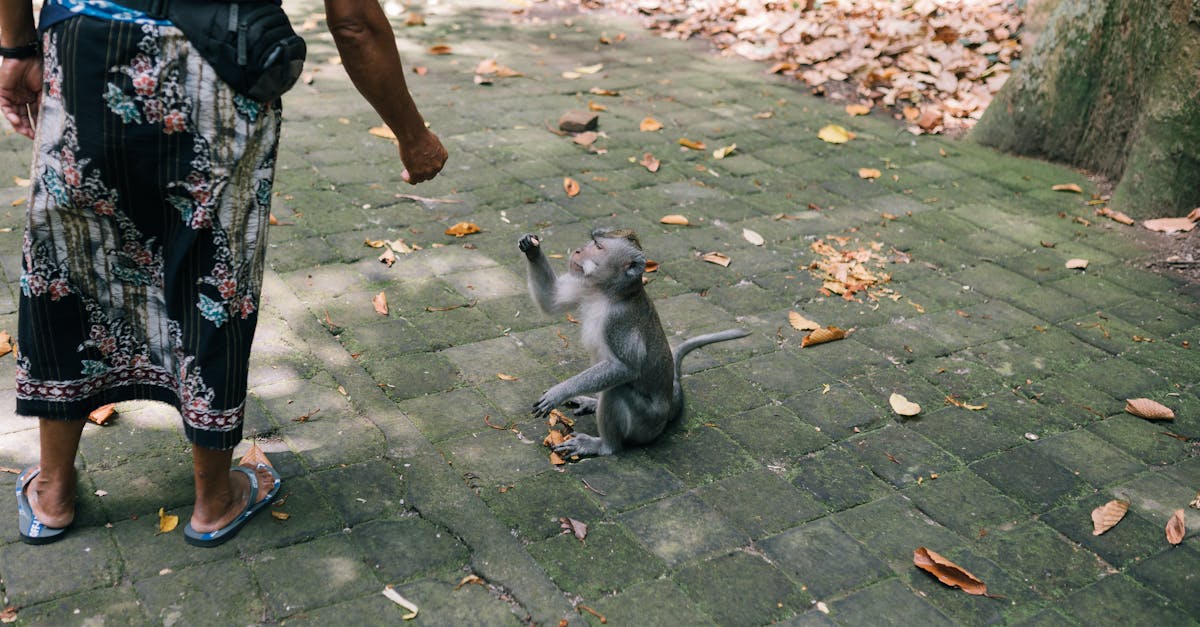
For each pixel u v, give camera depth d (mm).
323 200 4930
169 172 2975
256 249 3102
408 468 3527
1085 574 3344
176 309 3090
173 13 2887
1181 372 4152
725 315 4355
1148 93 5320
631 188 5258
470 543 3311
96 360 3148
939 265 4777
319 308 4203
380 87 3115
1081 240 5047
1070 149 5812
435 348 4051
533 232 4816
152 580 3158
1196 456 3766
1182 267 4840
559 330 4195
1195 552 3418
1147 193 5246
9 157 5070
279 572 3201
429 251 4617
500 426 3734
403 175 5199
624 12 8688
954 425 3844
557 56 7371
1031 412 3922
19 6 3043
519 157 5473
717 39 7992
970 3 8047
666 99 6602
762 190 5332
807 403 3910
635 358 3549
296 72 3010
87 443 3525
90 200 2982
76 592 3117
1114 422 3895
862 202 5285
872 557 3355
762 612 3186
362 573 3215
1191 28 5070
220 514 3250
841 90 6980
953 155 5977
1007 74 7078
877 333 4289
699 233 4902
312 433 3627
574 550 3320
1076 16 5629
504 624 3117
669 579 3256
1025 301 4547
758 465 3645
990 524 3484
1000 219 5199
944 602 3244
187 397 3129
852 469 3646
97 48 2885
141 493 3385
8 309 4020
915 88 6863
